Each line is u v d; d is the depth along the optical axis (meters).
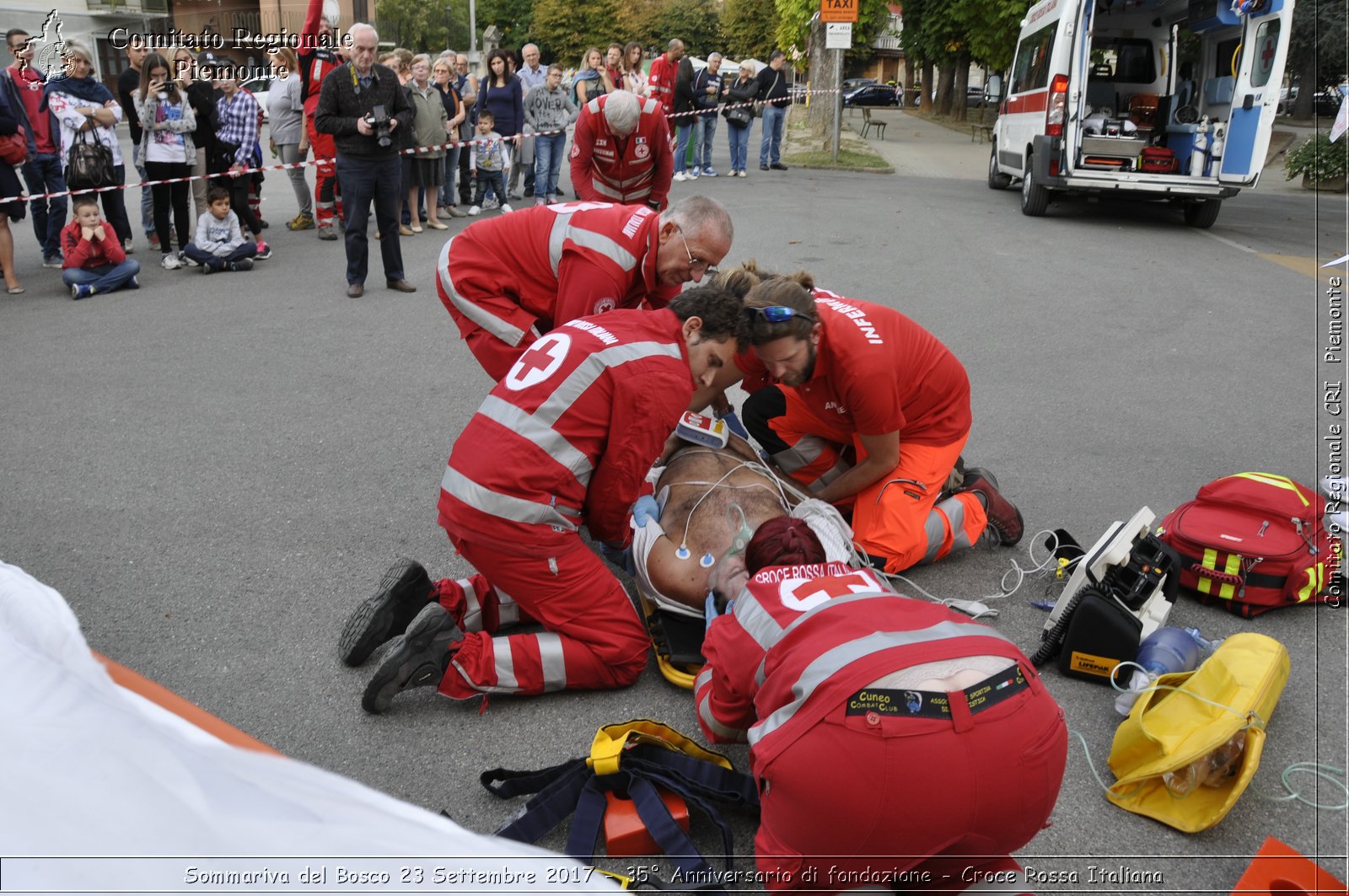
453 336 7.23
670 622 3.35
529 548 2.91
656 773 2.53
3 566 2.17
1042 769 2.04
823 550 2.54
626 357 2.88
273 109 10.95
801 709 2.07
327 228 10.76
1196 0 12.62
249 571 3.88
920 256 10.28
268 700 3.08
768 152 18.28
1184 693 2.77
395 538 4.18
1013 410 5.87
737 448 3.72
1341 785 2.77
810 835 2.05
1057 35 12.54
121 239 9.62
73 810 1.25
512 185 13.50
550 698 3.14
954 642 2.07
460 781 2.74
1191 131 13.06
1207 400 6.08
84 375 6.28
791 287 3.12
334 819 1.29
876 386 3.43
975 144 26.80
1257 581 3.57
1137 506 4.58
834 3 18.92
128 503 4.46
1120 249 11.07
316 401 5.86
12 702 1.46
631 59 13.23
